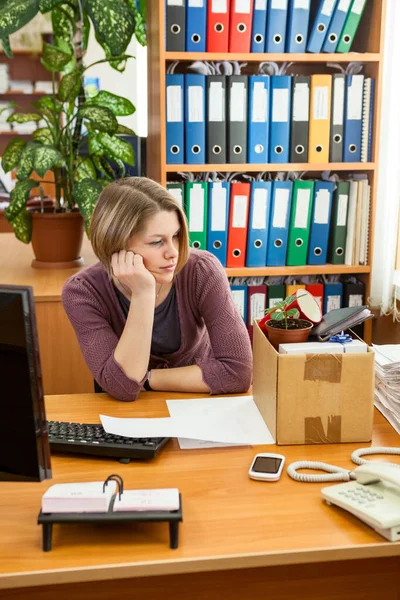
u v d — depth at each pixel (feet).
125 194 5.08
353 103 9.35
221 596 3.71
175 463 4.24
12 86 18.06
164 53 8.82
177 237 5.26
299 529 3.52
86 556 3.30
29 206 12.29
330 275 10.21
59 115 10.03
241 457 4.31
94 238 5.17
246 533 3.48
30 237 9.58
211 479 4.04
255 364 5.01
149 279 5.05
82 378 8.53
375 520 3.41
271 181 9.45
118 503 3.40
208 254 5.82
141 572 3.24
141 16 9.87
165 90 8.95
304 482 4.00
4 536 3.49
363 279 10.02
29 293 3.14
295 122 9.32
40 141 10.11
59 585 3.60
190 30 8.86
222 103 9.10
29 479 3.36
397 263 9.57
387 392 4.84
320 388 4.37
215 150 9.23
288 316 4.75
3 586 3.17
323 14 9.05
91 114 9.29
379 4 9.08
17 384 3.21
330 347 4.48
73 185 9.31
